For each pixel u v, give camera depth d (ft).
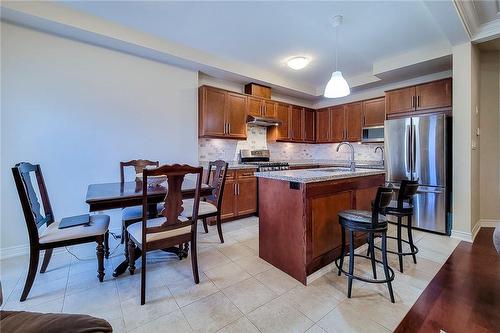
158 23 8.96
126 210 8.32
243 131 13.71
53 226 6.55
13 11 7.25
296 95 17.01
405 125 11.12
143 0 7.64
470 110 9.39
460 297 5.72
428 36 9.78
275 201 7.23
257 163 14.58
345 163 17.17
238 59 12.23
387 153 11.75
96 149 9.55
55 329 2.41
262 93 14.71
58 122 8.77
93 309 5.30
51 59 8.56
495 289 6.04
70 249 8.55
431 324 4.83
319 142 17.93
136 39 9.43
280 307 5.38
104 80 9.66
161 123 11.20
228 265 7.39
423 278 6.58
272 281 6.48
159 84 11.09
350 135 15.98
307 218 6.37
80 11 8.20
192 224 6.32
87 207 9.35
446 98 10.79
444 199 10.11
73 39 8.95
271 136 15.98
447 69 11.92
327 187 6.96
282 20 8.66
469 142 9.43
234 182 12.32
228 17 8.50
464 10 7.81
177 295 5.83
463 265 7.33
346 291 6.00
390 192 5.57
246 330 4.68
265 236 7.64
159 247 5.84
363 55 11.61
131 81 10.32
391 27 9.11
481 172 11.56
